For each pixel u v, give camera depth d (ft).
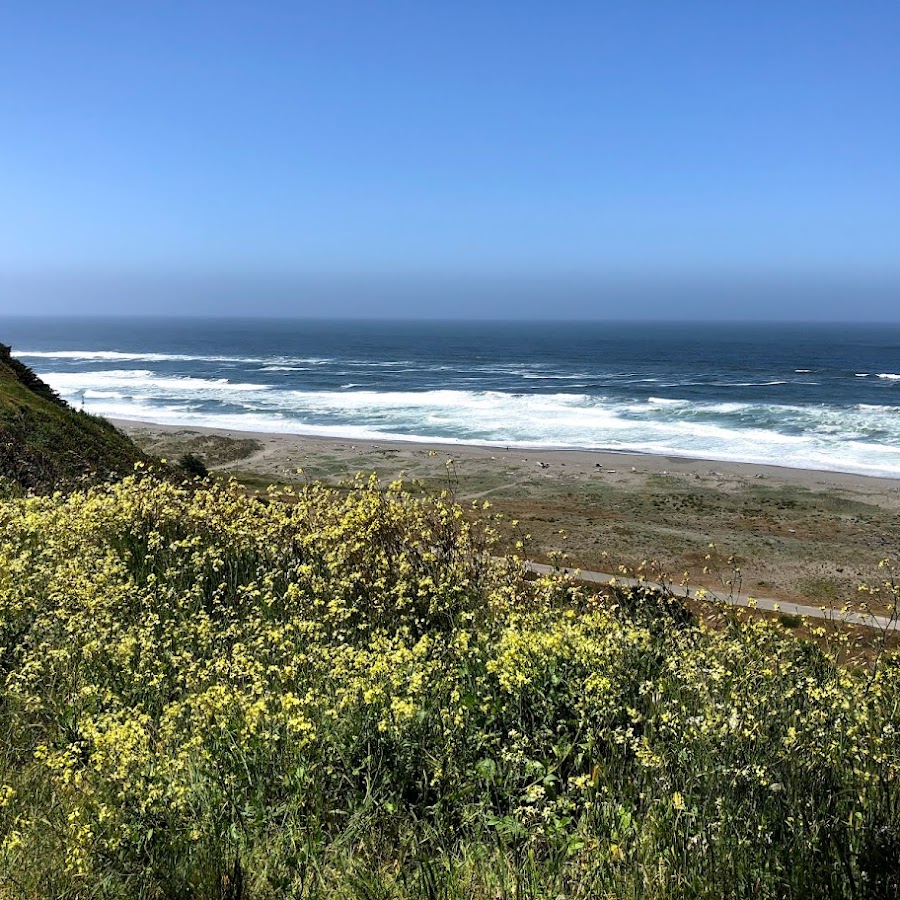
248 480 102.47
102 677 15.20
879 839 9.70
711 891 9.13
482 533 25.66
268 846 10.52
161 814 10.68
